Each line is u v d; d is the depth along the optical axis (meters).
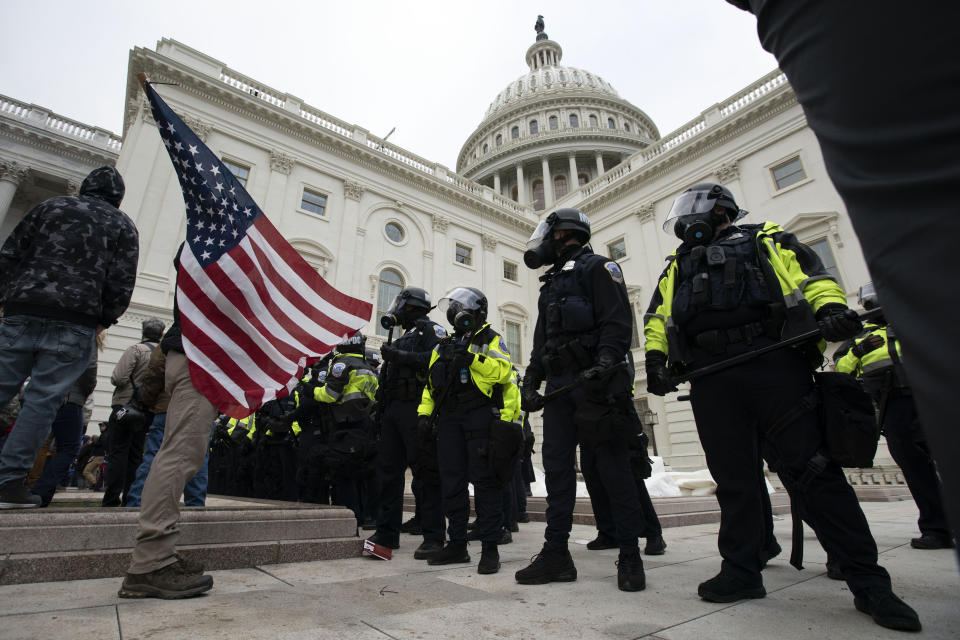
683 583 2.46
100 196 3.19
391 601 2.10
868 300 3.23
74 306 2.71
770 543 2.90
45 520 2.40
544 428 2.79
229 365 2.87
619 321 2.52
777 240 2.29
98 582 2.31
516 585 2.43
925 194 0.53
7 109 21.19
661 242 21.62
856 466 1.89
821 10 0.71
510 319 23.98
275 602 2.04
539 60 63.97
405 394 3.63
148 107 15.86
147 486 2.18
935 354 0.49
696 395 2.31
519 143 42.16
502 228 25.83
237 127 17.84
